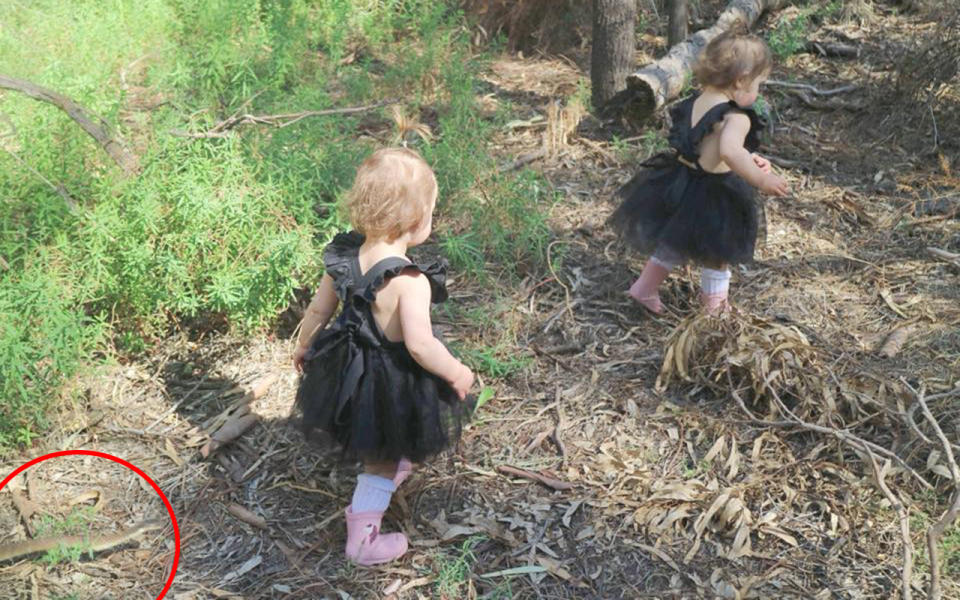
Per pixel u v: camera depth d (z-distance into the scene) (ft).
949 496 11.05
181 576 10.37
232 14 21.68
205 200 12.73
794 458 11.85
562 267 15.99
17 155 15.02
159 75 18.57
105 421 12.61
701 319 13.28
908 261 15.96
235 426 12.32
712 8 26.12
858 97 21.36
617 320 14.76
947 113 20.15
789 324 14.40
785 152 19.72
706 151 13.30
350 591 10.17
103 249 12.71
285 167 14.39
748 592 10.04
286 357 13.76
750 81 12.96
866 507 11.02
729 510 10.84
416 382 9.96
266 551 10.71
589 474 11.72
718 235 13.35
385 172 9.66
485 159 17.24
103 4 21.86
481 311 14.53
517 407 12.90
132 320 13.79
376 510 10.43
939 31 19.77
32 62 19.71
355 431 9.91
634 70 21.06
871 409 12.46
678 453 12.03
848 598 9.95
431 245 16.19
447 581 10.11
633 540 10.76
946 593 9.88
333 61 21.91
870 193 18.19
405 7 24.76
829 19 24.95
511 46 25.23
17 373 11.27
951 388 12.69
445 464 11.89
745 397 12.88
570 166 19.22
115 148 14.23
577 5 25.11
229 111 16.69
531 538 10.79
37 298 11.97
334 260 10.09
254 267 13.01
